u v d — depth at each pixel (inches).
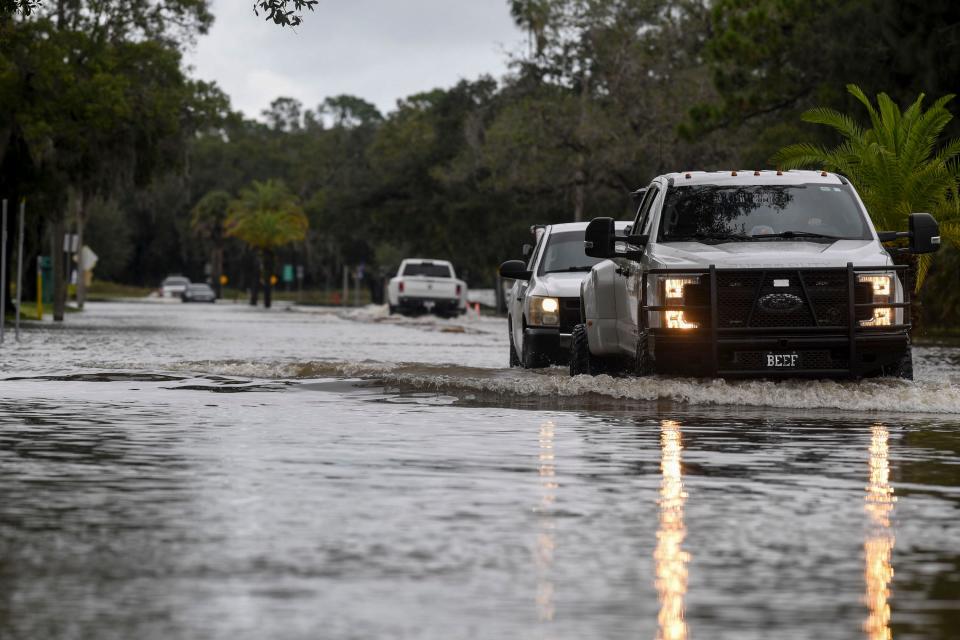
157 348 2618.1
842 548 606.2
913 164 2637.8
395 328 4136.3
